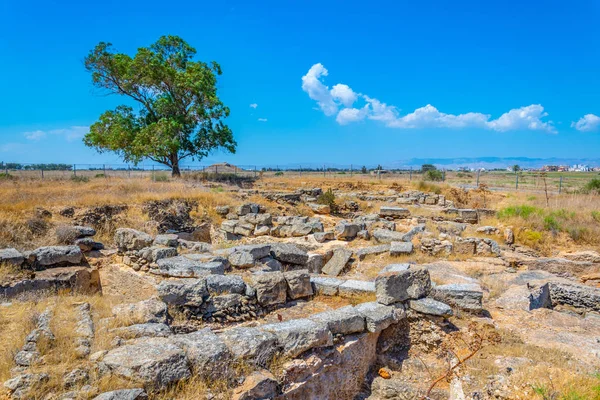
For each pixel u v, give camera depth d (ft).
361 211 72.49
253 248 28.81
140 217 48.73
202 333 16.08
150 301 19.97
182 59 106.52
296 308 22.56
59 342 15.10
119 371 13.12
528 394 14.99
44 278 25.85
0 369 13.29
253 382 14.15
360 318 18.93
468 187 95.91
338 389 17.71
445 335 20.62
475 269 31.96
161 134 95.25
